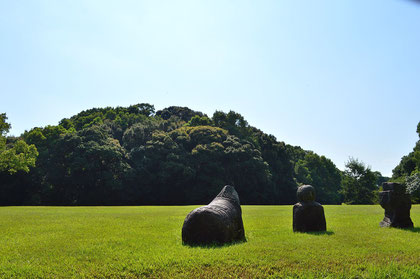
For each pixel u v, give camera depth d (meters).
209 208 8.47
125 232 10.31
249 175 47.66
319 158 70.06
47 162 43.47
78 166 40.28
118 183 41.72
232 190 10.22
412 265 6.31
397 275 5.72
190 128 55.16
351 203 55.44
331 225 12.10
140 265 6.26
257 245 7.99
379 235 9.51
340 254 7.14
